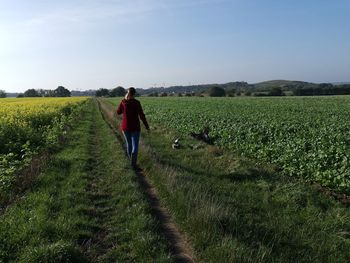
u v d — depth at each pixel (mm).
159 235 6941
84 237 7035
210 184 10117
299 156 13211
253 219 7730
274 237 6750
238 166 12000
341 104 55969
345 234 6969
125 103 12969
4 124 17953
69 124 25891
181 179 10148
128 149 13172
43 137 17547
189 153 15094
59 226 7137
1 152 14562
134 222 7492
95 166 13055
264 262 5762
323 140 16047
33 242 6488
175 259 6176
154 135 22047
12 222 7324
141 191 9688
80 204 8672
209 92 134375
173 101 73438
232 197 9109
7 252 6266
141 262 5992
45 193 9203
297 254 6219
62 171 11766
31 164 11875
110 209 8617
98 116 37375
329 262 5969
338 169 11320
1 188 9359
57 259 5855
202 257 6105
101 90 181750
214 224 6977
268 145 15883
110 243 6824
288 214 8094
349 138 16922
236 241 6312
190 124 25109
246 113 35844
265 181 10367
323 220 7645
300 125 23797
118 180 10828
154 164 12281
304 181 11148
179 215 7781
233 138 18406
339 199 9367
